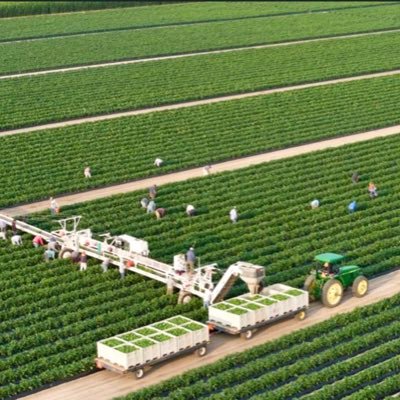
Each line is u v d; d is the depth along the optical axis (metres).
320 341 94.31
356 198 140.88
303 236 127.19
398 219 131.38
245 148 166.88
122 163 159.38
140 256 110.69
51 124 186.62
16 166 158.12
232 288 107.69
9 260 119.81
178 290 107.94
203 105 197.50
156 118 187.62
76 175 153.12
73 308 105.06
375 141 170.50
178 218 133.25
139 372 89.00
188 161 160.12
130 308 103.44
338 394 85.94
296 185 146.50
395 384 86.38
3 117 188.62
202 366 89.50
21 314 104.88
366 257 117.38
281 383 88.25
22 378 90.75
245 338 96.38
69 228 129.62
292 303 99.12
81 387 88.50
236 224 130.75
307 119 186.12
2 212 138.50
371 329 98.88
